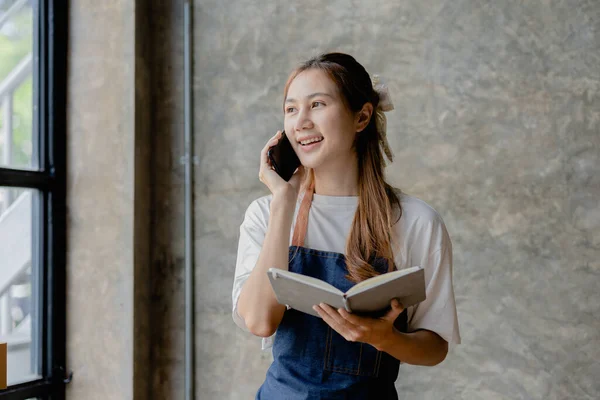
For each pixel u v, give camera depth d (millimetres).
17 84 3395
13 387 3295
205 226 3584
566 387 2949
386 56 3295
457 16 3189
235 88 3570
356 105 1831
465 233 3129
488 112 3119
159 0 3699
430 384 3139
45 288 3514
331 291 1493
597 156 2951
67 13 3635
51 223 3529
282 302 1664
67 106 3629
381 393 1765
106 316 3508
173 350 3604
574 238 2967
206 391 3533
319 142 1803
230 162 3555
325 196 1889
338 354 1739
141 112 3566
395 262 1813
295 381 1737
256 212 1968
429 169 3197
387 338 1625
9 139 3336
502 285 3062
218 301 3535
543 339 2990
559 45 3027
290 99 1840
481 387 3062
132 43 3523
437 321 1806
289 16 3486
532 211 3031
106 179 3541
